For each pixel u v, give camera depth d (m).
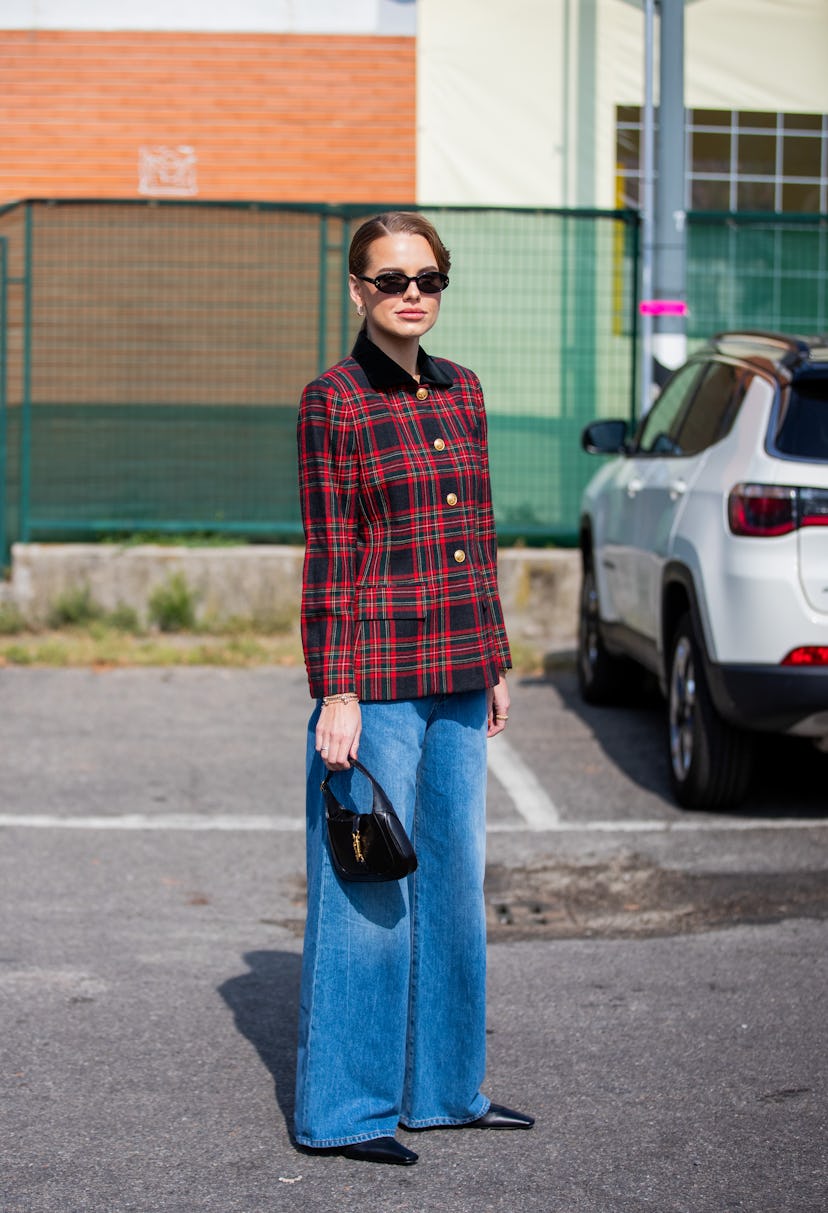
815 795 6.95
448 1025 3.56
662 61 9.92
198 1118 3.67
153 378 11.94
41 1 12.55
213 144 12.67
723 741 6.36
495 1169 3.38
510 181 12.74
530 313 12.00
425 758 3.47
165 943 4.97
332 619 3.28
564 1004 4.43
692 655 6.44
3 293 11.29
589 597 8.93
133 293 11.91
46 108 12.64
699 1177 3.34
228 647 10.23
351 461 3.29
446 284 3.40
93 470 11.88
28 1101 3.75
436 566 3.36
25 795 6.89
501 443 12.06
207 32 12.61
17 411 11.91
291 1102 3.77
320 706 3.47
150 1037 4.18
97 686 9.29
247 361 12.00
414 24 12.63
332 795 3.37
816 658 5.89
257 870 5.81
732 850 6.05
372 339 3.40
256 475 11.96
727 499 6.12
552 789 7.05
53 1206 3.21
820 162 12.98
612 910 5.34
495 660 3.48
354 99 12.67
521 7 12.62
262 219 11.98
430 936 3.53
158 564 10.93
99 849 6.06
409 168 12.73
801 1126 3.61
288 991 4.55
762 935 5.05
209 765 7.47
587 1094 3.80
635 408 11.56
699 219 11.47
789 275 12.25
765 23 12.94
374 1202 3.22
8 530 11.68
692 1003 4.44
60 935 5.04
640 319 11.57
